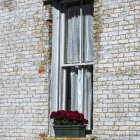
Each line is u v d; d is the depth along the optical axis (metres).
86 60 9.06
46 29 9.36
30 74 9.45
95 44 8.62
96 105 8.45
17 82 9.62
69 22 9.38
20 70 9.62
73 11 9.35
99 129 8.36
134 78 8.08
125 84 8.17
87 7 9.17
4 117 9.72
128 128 8.02
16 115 9.55
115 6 8.47
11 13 9.95
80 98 9.00
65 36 9.37
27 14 9.70
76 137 8.32
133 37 8.20
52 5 9.45
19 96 9.55
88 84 8.95
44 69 9.27
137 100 8.00
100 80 8.47
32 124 9.27
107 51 8.46
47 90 9.17
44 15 9.44
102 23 8.59
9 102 9.69
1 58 9.95
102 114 8.36
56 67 9.27
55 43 9.36
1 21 10.08
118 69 8.29
